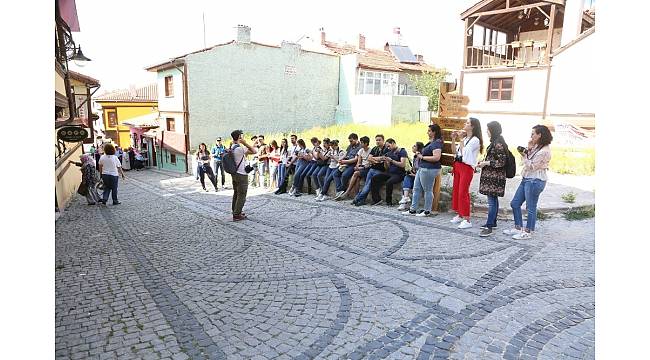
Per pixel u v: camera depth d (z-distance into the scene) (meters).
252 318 4.31
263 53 26.53
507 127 21.55
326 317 4.26
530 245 6.27
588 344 3.59
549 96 19.98
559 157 14.14
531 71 20.47
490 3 21.33
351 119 29.59
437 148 8.12
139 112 39.38
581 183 10.72
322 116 29.98
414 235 7.09
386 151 9.92
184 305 4.69
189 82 24.06
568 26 19.73
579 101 18.92
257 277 5.49
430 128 8.23
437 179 8.66
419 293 4.74
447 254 6.04
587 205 8.27
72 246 7.47
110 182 12.57
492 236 6.81
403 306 4.43
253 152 9.05
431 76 32.22
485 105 22.31
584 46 18.52
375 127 23.78
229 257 6.42
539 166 6.35
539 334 3.77
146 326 4.20
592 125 18.02
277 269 5.77
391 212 8.95
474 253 6.03
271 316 4.34
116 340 3.94
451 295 4.65
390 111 26.94
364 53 34.94
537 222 7.60
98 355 3.68
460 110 8.73
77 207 12.40
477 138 7.25
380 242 6.79
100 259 6.57
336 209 9.66
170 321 4.30
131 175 25.97
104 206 12.47
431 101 31.31
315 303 4.60
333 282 5.18
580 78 18.81
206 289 5.15
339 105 30.55
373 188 9.76
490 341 3.69
